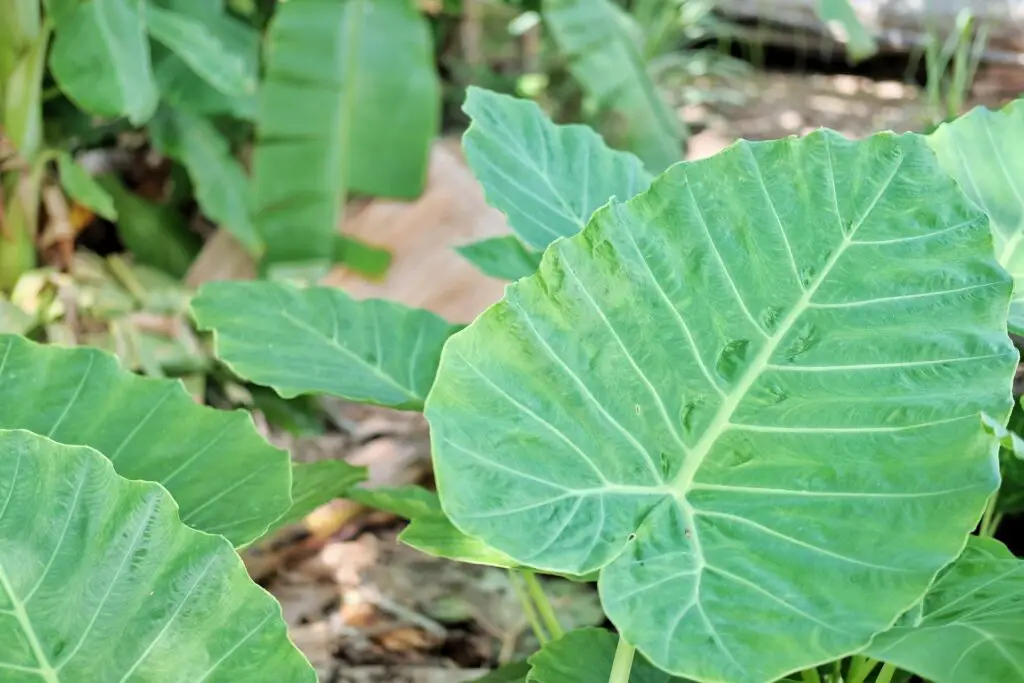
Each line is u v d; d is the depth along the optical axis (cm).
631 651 164
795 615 156
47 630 159
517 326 163
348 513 278
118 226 350
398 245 341
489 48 493
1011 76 417
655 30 531
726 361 166
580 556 159
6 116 280
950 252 166
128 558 161
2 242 282
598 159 200
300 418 304
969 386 162
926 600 166
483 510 159
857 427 163
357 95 317
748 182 168
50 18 263
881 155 168
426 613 257
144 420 186
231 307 204
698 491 164
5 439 161
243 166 368
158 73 302
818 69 610
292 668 161
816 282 167
